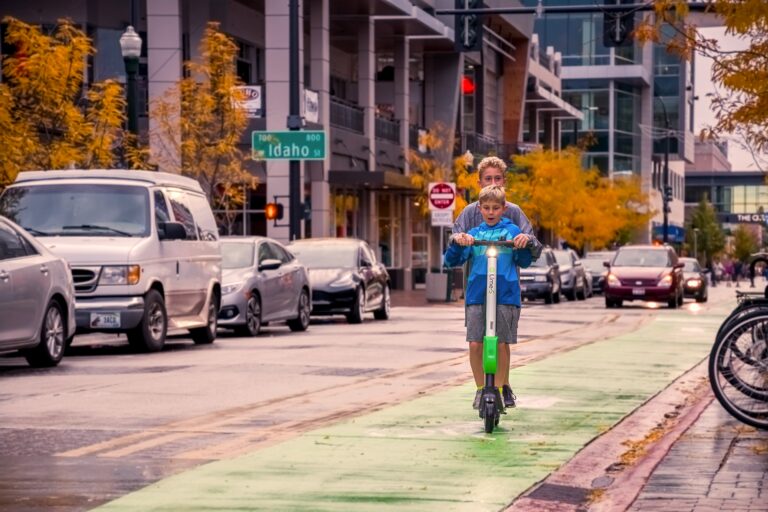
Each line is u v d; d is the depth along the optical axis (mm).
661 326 34531
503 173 13141
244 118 43469
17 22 34281
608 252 76062
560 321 37594
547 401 15672
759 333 12633
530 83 95688
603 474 10703
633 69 134125
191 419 13984
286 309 31844
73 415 14297
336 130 57688
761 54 19234
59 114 34281
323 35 55812
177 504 9250
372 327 34156
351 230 63000
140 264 23781
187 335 30812
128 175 25156
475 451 11594
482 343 12953
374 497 9500
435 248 77312
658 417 14523
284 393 16719
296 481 10109
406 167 66750
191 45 54188
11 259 19859
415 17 62156
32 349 20453
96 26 51438
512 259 12898
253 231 54125
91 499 9500
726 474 10391
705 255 179375
